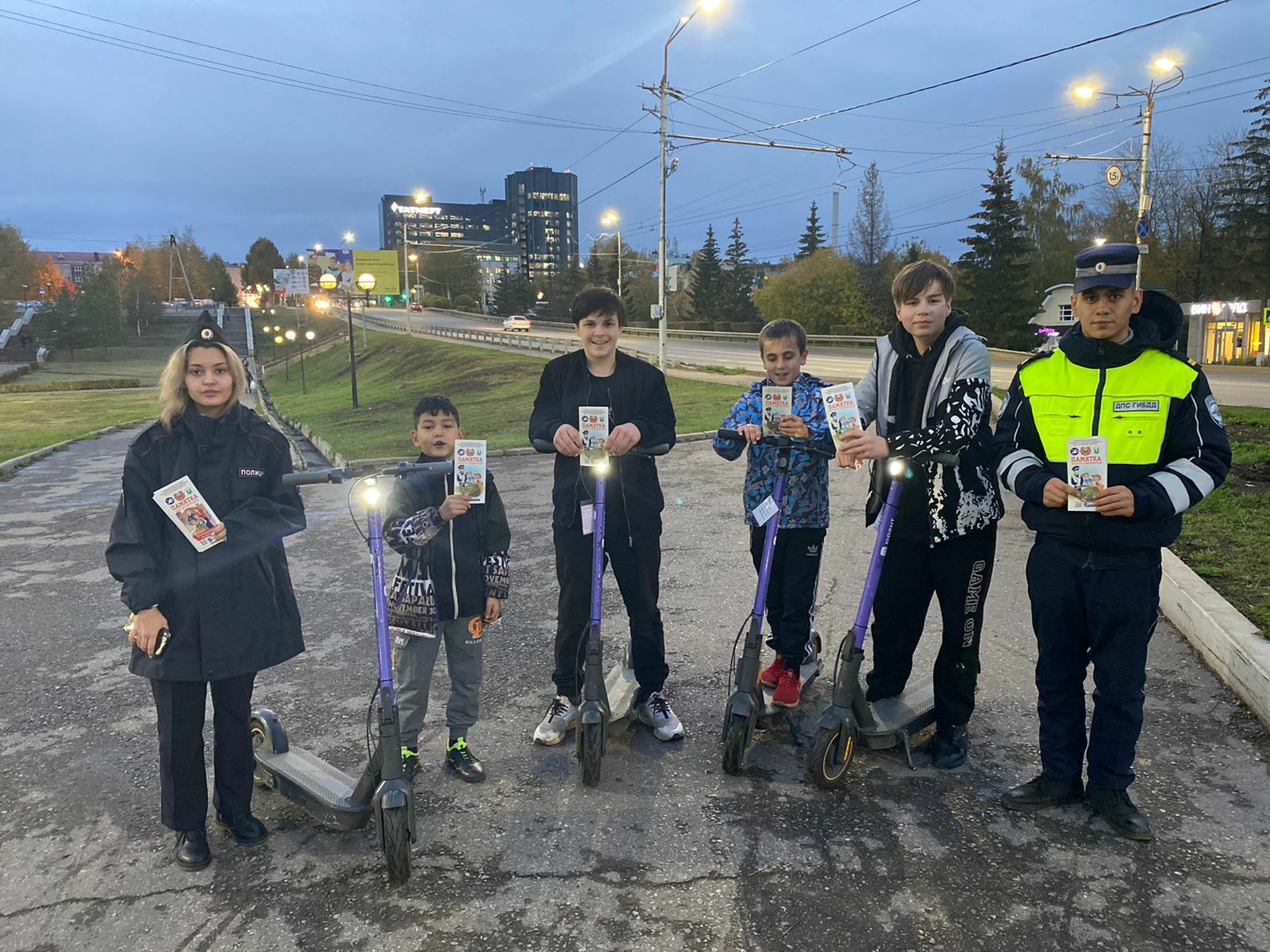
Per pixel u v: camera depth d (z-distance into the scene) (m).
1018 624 4.68
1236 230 37.84
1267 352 34.44
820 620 4.82
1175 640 4.33
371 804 2.68
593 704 3.12
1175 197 41.41
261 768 3.17
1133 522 2.63
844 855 2.67
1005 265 44.12
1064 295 27.08
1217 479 2.58
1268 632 3.74
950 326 3.06
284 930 2.38
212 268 136.25
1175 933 2.29
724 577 5.75
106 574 6.48
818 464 3.55
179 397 2.66
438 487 3.20
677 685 4.06
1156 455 2.64
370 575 6.22
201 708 2.68
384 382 34.00
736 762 3.17
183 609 2.59
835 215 57.84
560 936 2.32
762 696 3.48
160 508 2.61
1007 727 3.54
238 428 2.74
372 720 3.79
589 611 3.46
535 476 10.13
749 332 48.22
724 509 7.88
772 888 2.51
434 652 3.20
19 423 23.02
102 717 3.90
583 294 3.36
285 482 2.67
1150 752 3.26
